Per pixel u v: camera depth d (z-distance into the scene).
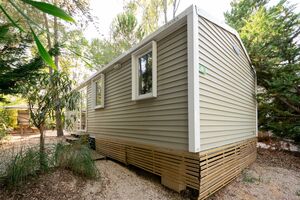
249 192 3.51
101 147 6.15
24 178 2.73
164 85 3.49
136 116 4.32
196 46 2.89
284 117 6.52
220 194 3.36
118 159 4.99
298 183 4.10
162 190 3.29
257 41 6.45
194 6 2.93
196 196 2.92
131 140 4.46
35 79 3.04
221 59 3.89
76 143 4.04
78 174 3.26
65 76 3.94
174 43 3.32
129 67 4.70
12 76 2.42
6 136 7.51
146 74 4.08
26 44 2.42
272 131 7.00
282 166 5.44
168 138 3.34
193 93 2.80
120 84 5.12
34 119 3.67
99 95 6.74
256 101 6.52
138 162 4.16
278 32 6.38
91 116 7.45
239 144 4.64
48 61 0.79
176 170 3.17
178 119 3.13
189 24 2.94
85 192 2.88
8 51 2.37
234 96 4.56
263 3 8.70
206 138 3.09
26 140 7.55
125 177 3.84
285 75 5.82
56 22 8.04
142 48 4.05
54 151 3.46
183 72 3.09
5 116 8.93
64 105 3.87
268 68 6.52
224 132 3.84
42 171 3.02
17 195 2.46
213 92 3.43
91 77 7.11
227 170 3.84
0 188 2.54
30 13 5.82
